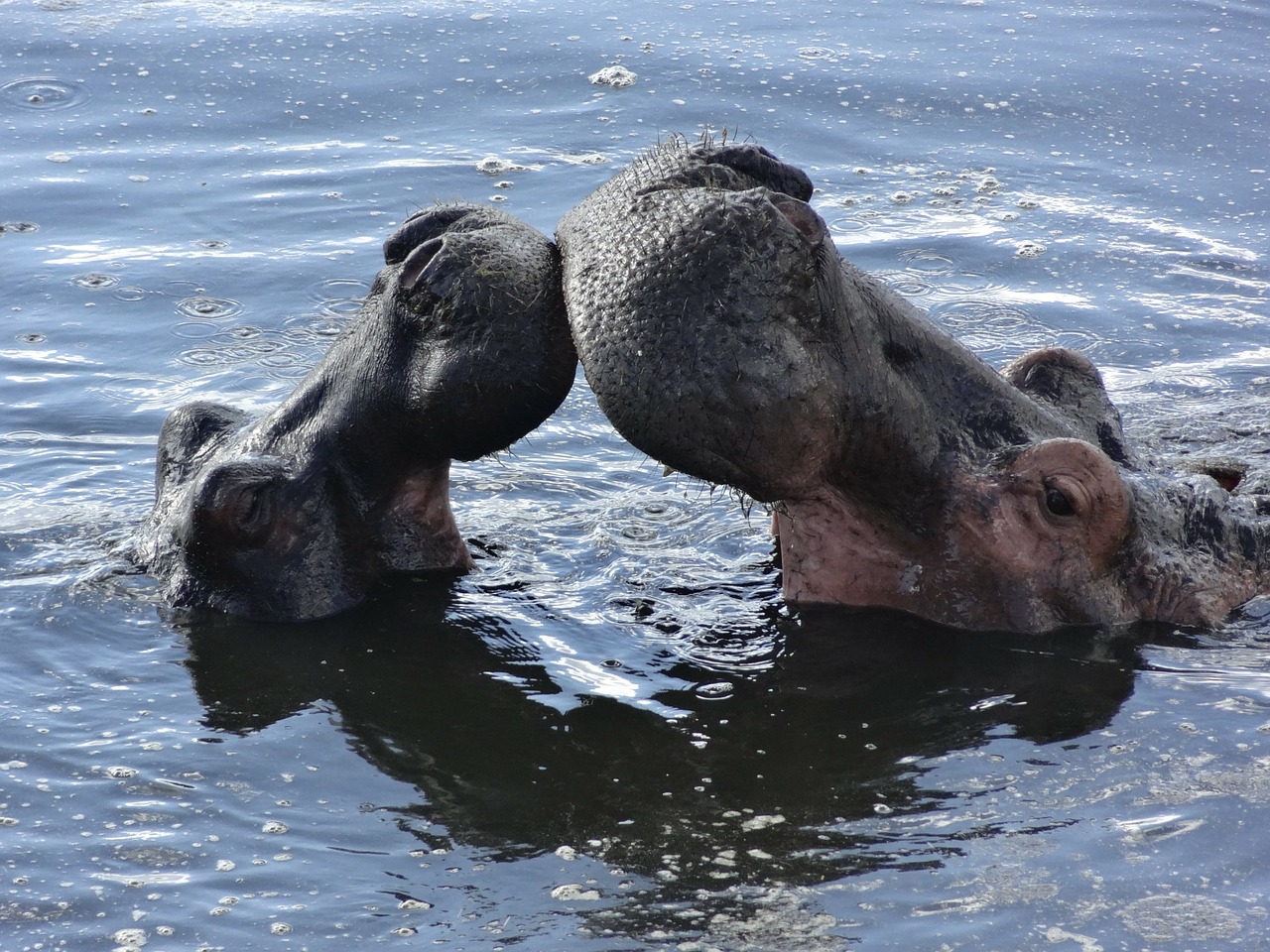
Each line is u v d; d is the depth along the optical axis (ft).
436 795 33.35
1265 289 66.13
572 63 88.17
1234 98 85.25
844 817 32.14
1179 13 98.68
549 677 38.60
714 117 81.41
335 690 37.91
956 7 99.55
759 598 42.57
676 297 31.94
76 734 35.55
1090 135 81.05
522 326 35.96
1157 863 30.14
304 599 41.29
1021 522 38.65
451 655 39.65
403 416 38.99
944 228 71.36
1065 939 27.99
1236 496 44.57
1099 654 38.52
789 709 36.78
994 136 80.79
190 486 42.68
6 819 32.09
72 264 67.46
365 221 71.36
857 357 35.94
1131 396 56.95
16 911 29.19
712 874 30.25
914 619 40.24
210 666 38.91
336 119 81.46
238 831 31.86
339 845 31.42
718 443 32.71
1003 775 33.55
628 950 27.94
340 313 64.18
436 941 28.35
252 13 95.91
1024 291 66.03
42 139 78.64
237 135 79.66
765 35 93.56
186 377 58.90
